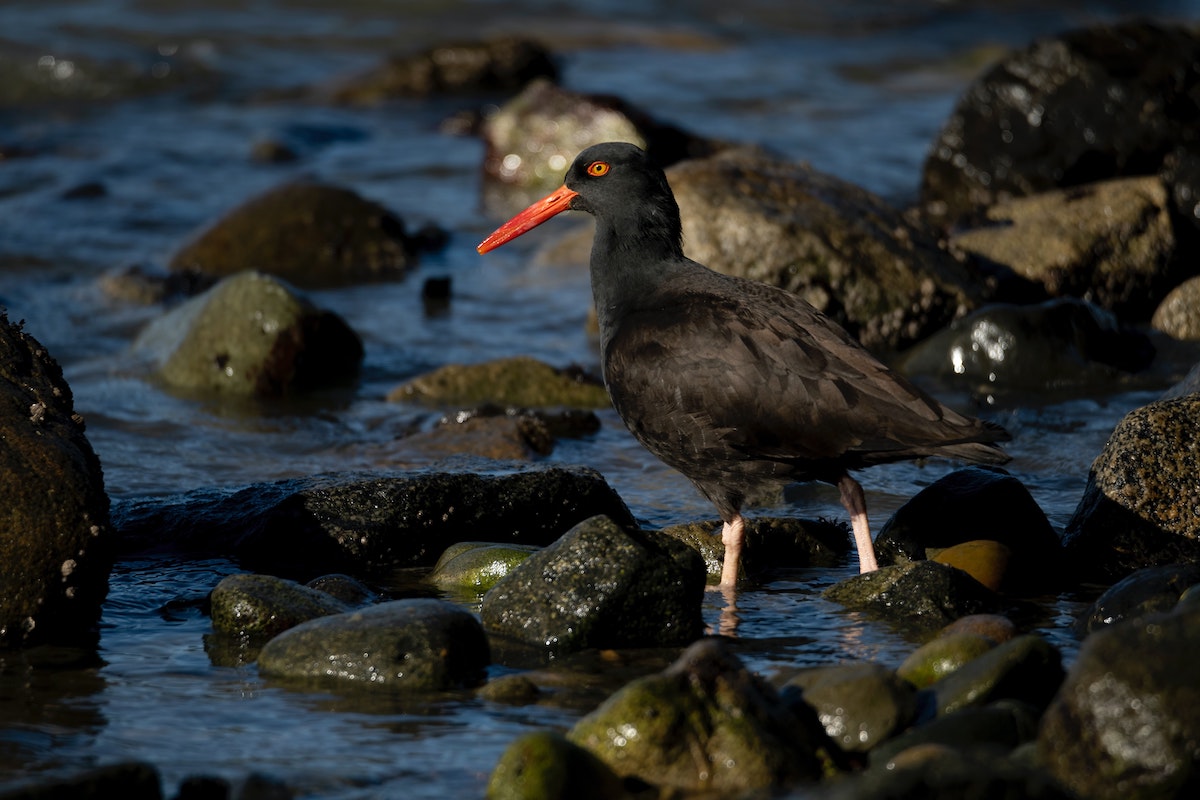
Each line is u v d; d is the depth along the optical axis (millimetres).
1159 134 21672
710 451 10125
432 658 8328
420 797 6980
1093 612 9031
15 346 9836
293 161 28453
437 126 32062
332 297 20188
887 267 17062
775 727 7082
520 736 7258
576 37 41281
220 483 12844
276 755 7438
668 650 8938
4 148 27891
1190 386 11516
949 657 7934
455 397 15625
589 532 9094
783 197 17594
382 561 10781
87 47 36062
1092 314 16234
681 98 33688
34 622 8922
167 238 22906
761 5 46875
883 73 37906
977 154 22719
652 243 11219
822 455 9805
